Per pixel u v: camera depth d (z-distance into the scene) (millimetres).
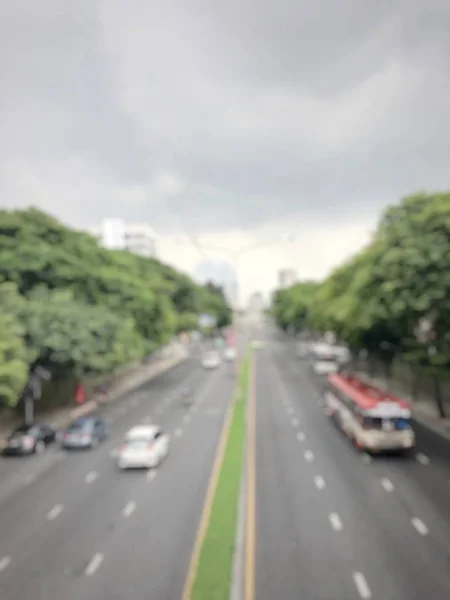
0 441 35000
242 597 14523
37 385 40875
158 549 17828
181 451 31344
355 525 19656
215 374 72625
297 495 23172
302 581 15398
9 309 37188
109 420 42000
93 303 49031
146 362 85188
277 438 34500
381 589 14906
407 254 34156
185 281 106875
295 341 151125
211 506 20875
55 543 18547
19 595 14977
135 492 24000
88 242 54906
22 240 43219
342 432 36094
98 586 15383
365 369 74125
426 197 43312
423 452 30609
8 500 23391
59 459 30438
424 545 17859
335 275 61125
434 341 39156
